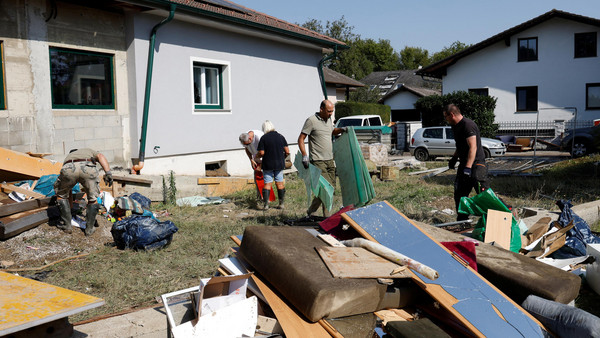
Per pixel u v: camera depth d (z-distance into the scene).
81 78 9.47
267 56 13.91
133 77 10.20
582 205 8.38
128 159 10.41
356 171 6.62
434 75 33.53
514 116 30.94
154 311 4.28
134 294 4.88
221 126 12.49
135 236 6.20
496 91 31.27
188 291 3.85
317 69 16.23
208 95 12.45
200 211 8.97
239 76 12.99
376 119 23.55
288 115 14.92
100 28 9.65
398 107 41.09
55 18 8.85
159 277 5.33
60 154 9.05
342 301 3.14
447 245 4.06
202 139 11.92
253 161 9.57
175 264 5.75
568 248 5.58
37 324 2.72
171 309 3.65
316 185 7.20
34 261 5.89
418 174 15.10
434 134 21.48
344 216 4.31
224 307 3.28
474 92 31.34
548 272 3.82
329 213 7.28
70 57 9.23
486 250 4.27
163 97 10.85
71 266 5.72
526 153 25.56
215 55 12.19
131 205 7.60
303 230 4.22
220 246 6.39
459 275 3.65
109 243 6.66
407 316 3.43
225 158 12.75
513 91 30.84
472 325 3.10
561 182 12.26
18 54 8.34
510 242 5.16
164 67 10.84
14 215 6.59
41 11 8.62
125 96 10.27
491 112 29.03
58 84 9.05
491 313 3.25
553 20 29.31
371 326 3.18
